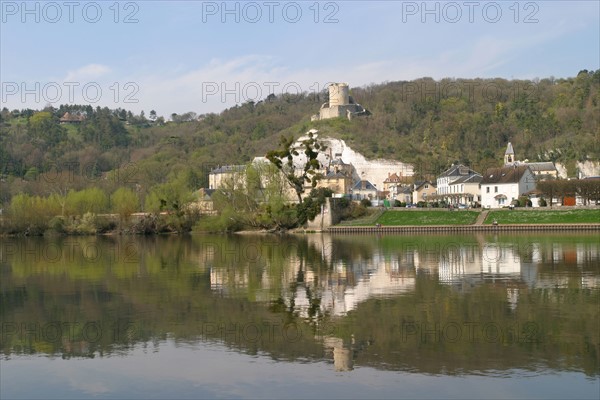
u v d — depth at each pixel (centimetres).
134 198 16125
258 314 4438
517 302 4653
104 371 3253
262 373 3164
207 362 3356
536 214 14562
